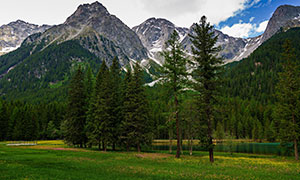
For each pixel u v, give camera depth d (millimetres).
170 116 30688
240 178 16203
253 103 142750
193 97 26406
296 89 37312
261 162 31859
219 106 25484
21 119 86188
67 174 16109
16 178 13875
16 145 55938
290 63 38219
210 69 25812
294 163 30969
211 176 16812
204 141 26047
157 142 96500
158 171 18969
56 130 92688
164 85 29828
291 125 35594
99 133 42344
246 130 110000
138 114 42719
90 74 60875
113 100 45688
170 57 30406
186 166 22781
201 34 26797
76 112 47594
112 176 16172
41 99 183500
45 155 29188
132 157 31328
